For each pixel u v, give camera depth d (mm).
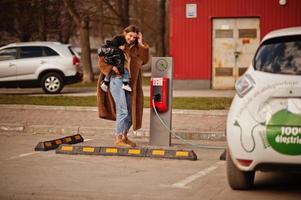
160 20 58000
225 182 13062
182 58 37750
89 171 14398
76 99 31172
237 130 11086
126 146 16734
